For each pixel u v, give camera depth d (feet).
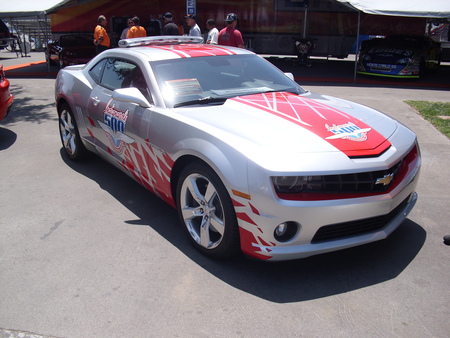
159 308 9.32
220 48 15.61
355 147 10.16
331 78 47.06
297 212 9.25
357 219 9.78
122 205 14.44
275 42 66.18
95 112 15.34
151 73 13.14
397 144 11.02
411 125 24.81
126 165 14.26
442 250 11.58
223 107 12.09
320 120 11.21
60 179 16.70
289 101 12.62
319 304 9.44
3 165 18.26
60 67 49.49
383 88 40.42
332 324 8.80
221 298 9.64
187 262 11.07
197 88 13.01
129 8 63.98
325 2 63.62
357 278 10.38
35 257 11.33
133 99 12.41
